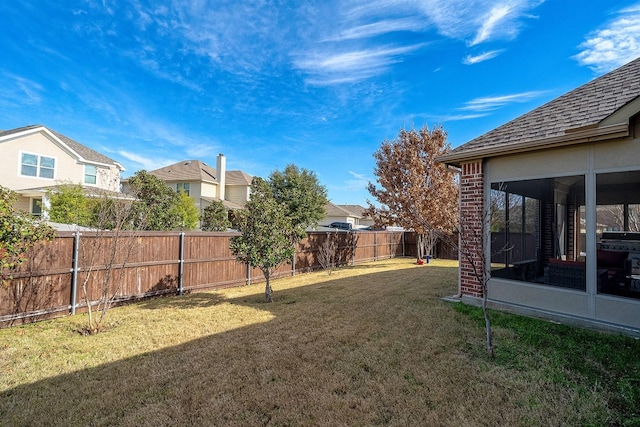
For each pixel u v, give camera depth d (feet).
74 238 21.54
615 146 16.78
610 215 25.48
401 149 53.42
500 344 15.28
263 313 21.27
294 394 11.18
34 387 11.74
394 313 20.74
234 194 107.34
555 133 18.70
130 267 24.73
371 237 58.70
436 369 12.86
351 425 9.52
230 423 9.63
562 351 14.33
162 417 9.92
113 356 14.44
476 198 22.50
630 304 16.05
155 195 53.52
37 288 19.72
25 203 59.47
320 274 40.16
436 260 58.54
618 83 20.70
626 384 11.43
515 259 22.68
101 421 9.74
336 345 15.48
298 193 93.66
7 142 57.16
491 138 22.66
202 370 13.02
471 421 9.56
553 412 9.98
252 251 24.44
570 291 18.03
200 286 29.53
